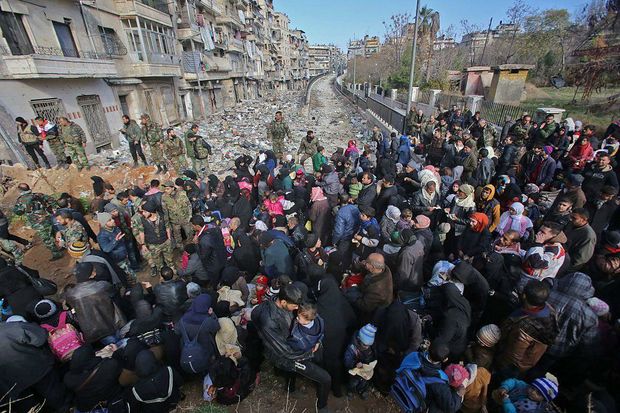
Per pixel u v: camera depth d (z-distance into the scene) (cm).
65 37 1381
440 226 502
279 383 361
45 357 285
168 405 295
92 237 552
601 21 1677
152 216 518
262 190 708
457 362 316
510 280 362
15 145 1042
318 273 393
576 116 1261
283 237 473
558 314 289
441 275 359
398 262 399
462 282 337
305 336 292
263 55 5997
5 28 1099
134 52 1869
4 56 1069
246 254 493
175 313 369
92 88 1495
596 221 478
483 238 433
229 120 2281
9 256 527
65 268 611
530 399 259
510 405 259
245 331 365
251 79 4753
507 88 1596
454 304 305
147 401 275
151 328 335
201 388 349
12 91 1099
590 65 1412
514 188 557
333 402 333
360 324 359
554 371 309
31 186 848
